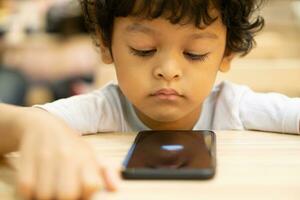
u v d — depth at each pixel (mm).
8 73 2400
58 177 379
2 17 2359
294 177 421
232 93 812
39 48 2363
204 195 383
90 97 774
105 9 680
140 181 411
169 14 596
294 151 509
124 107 788
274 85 1192
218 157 482
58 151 412
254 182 409
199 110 791
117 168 436
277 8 1981
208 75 653
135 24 615
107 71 1119
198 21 608
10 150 495
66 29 2355
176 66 618
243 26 749
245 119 754
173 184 404
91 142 560
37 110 533
